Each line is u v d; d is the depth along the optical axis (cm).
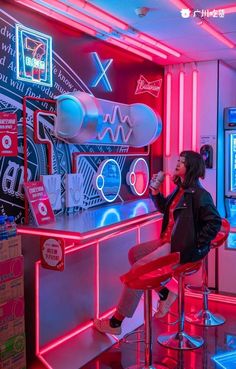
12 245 291
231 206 551
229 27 388
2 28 307
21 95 327
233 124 518
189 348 352
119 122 431
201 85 519
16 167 324
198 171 331
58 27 360
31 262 311
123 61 454
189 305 452
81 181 388
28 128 335
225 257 484
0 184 311
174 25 378
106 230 320
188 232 324
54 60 358
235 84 571
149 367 306
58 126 357
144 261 327
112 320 354
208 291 411
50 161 354
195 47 454
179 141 531
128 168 470
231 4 332
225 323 407
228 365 327
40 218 326
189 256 324
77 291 353
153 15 352
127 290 344
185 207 327
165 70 536
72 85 379
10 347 290
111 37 406
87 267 364
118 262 409
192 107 523
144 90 496
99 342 356
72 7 328
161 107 533
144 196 496
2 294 284
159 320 414
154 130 443
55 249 303
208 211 321
